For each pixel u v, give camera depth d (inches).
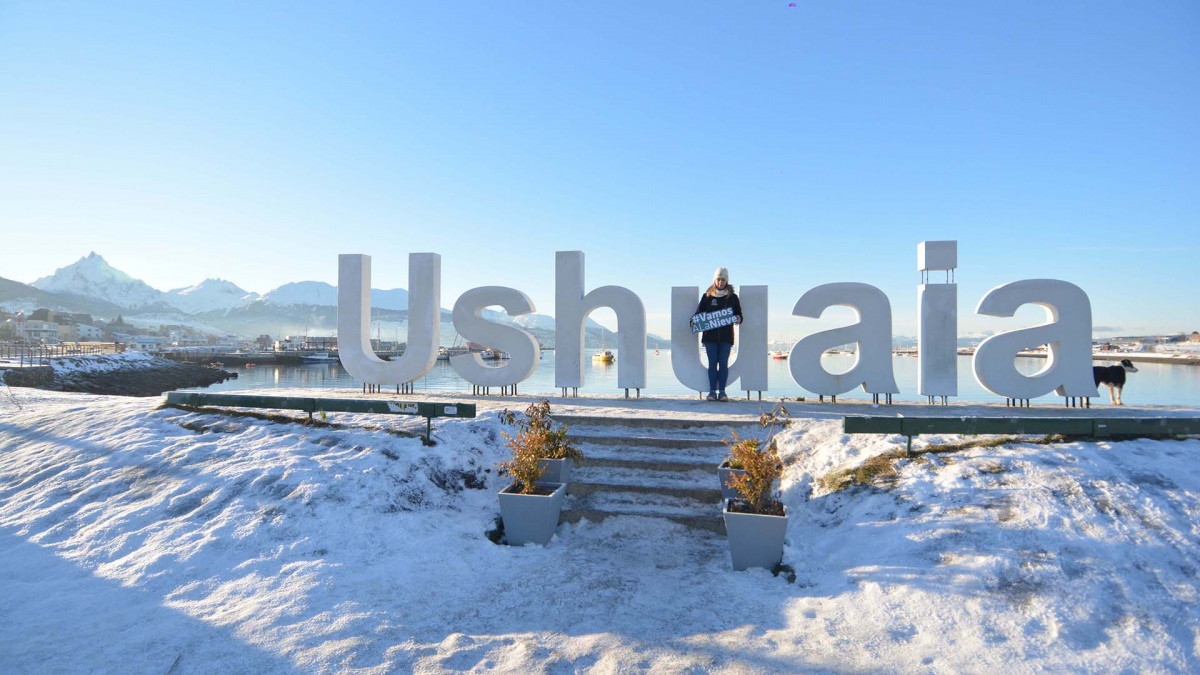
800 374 432.5
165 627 166.7
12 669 146.1
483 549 229.6
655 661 148.8
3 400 473.7
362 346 499.2
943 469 240.7
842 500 244.1
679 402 433.7
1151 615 155.9
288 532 225.9
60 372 1656.0
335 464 275.4
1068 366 392.5
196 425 334.6
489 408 380.5
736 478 223.0
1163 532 185.0
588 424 330.0
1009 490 216.8
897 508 224.1
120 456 296.0
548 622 172.2
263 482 259.8
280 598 183.0
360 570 204.4
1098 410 386.0
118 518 238.8
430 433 310.0
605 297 470.0
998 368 398.0
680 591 194.4
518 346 486.0
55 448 317.4
